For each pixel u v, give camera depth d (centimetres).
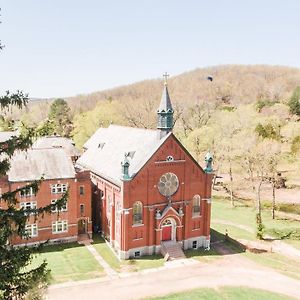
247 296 4444
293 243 6353
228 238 6322
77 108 19650
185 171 5691
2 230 2061
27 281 2209
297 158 9281
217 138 10100
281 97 17062
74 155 7875
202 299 4356
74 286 4550
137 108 13750
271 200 9062
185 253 5700
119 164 5934
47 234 5794
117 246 5572
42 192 5703
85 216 6147
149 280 4788
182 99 16038
